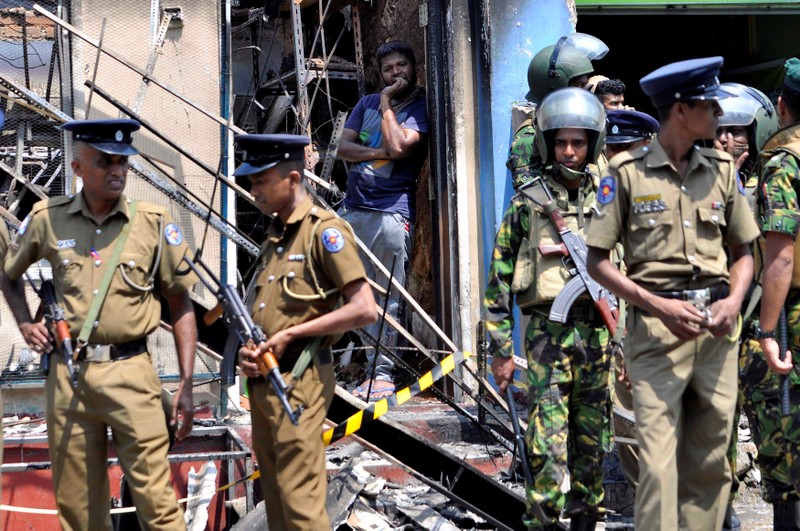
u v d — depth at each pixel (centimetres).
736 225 434
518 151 564
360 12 968
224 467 641
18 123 689
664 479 415
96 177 437
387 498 626
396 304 751
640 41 1230
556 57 624
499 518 595
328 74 959
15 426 648
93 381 436
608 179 434
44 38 823
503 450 671
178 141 698
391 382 741
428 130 779
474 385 738
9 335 659
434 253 780
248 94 1029
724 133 597
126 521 532
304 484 434
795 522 522
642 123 573
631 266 438
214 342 664
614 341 496
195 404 688
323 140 971
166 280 455
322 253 433
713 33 1204
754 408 527
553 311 491
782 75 1109
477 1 760
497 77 755
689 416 438
